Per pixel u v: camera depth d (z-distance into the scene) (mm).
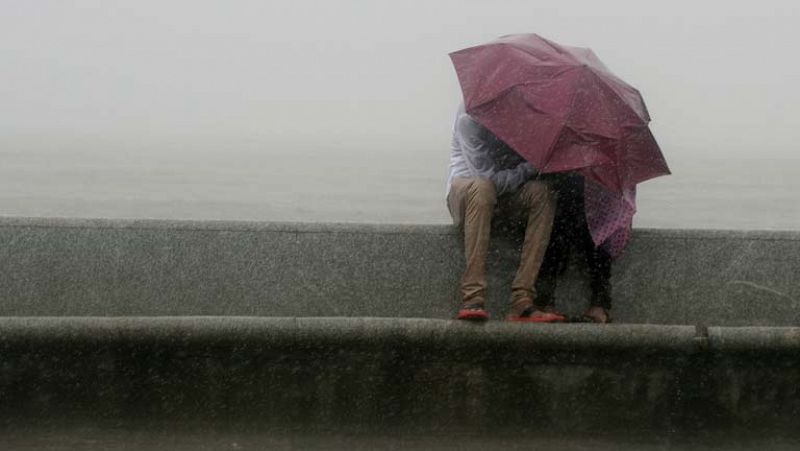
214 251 13898
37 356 12797
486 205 13211
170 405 12922
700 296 14148
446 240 13961
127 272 13859
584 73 12836
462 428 13055
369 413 13023
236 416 12969
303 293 13953
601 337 12914
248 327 12844
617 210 13391
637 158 13211
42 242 13828
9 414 12828
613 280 14133
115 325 12750
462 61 13523
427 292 13977
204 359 12906
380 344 12922
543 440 12992
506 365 12992
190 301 13898
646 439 13109
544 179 13523
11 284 13805
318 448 12570
